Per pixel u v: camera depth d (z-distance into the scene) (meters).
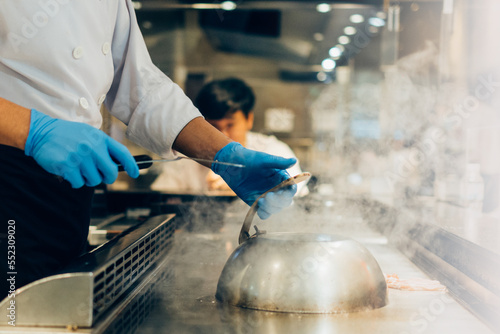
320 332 0.67
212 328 0.69
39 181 0.95
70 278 0.63
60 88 0.99
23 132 0.80
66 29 0.98
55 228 0.99
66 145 0.78
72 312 0.63
